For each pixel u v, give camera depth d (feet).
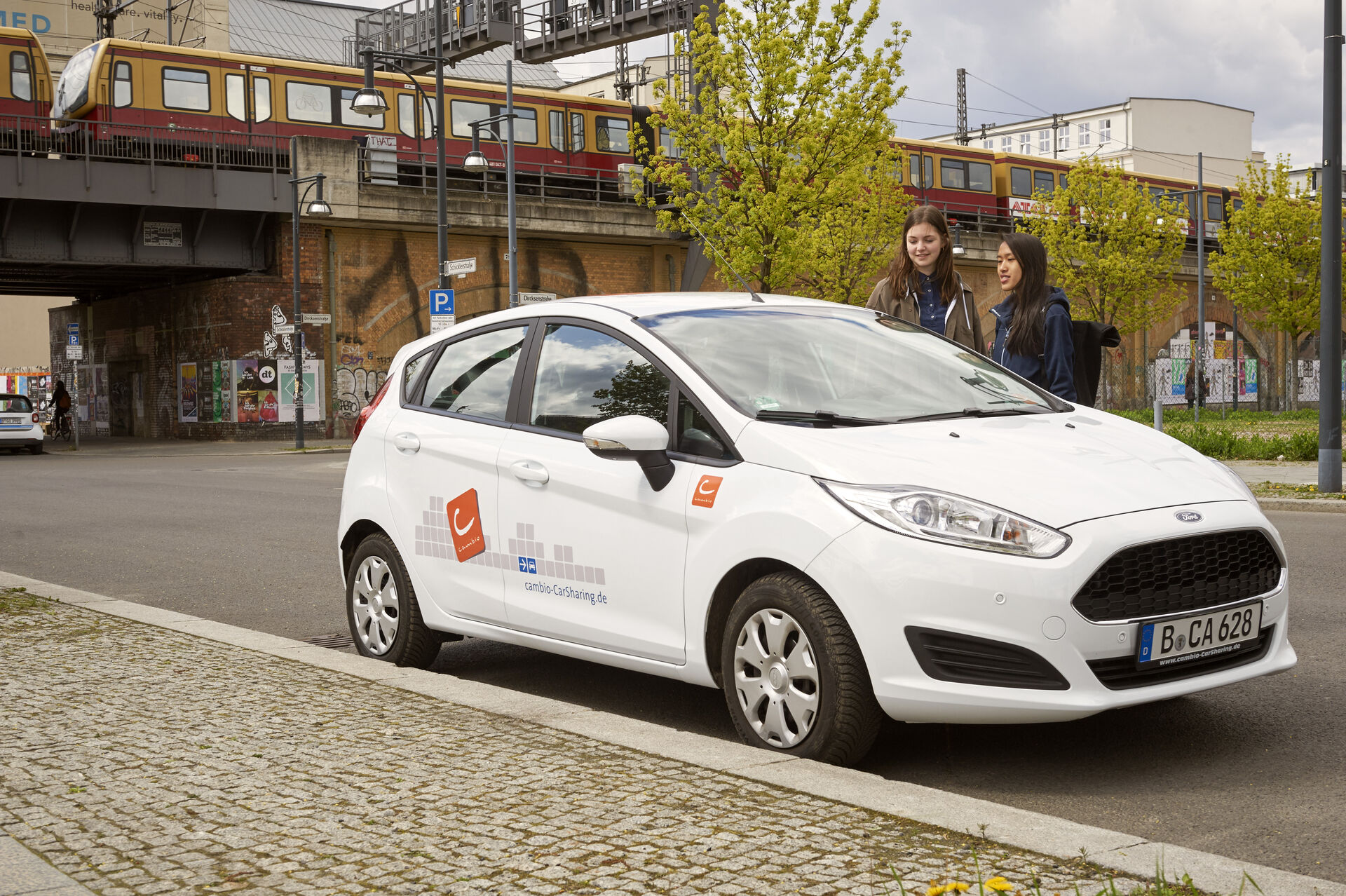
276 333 124.06
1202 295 151.33
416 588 19.80
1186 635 14.02
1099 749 15.39
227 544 39.78
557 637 17.47
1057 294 20.43
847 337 18.08
